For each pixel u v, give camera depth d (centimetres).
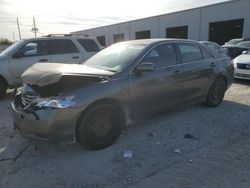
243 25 2536
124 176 336
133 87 434
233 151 399
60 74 374
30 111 372
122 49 503
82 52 901
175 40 534
